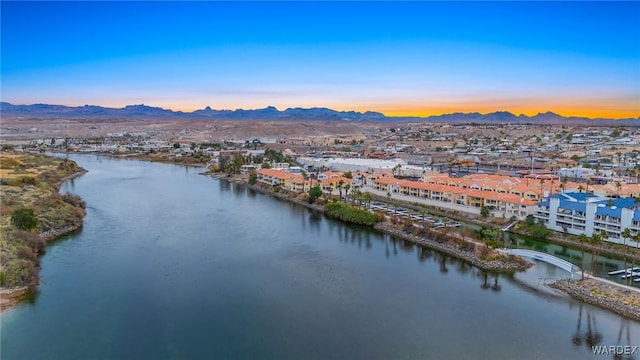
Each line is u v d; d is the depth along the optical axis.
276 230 153.62
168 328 85.06
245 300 96.88
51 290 100.75
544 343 79.75
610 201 149.75
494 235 133.75
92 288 102.06
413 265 119.06
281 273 112.56
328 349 78.19
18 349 77.69
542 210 147.88
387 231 152.00
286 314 90.69
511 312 91.00
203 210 184.62
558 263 114.94
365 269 115.75
